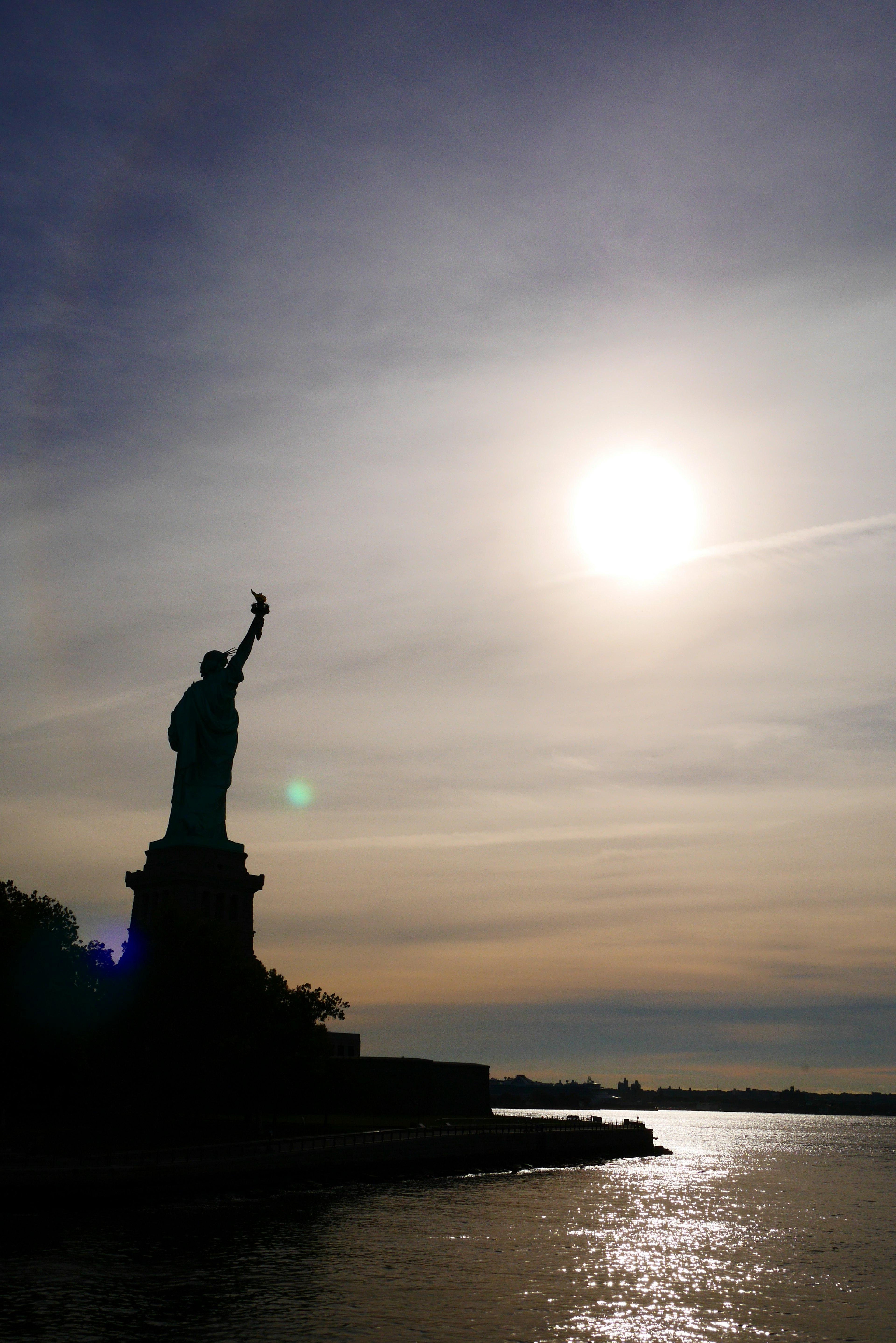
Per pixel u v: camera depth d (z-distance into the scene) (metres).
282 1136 177.50
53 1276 92.62
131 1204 126.25
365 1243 113.12
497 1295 94.81
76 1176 122.62
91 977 162.38
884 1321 91.44
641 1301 95.62
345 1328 82.62
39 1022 143.38
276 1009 184.38
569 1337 83.88
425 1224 126.81
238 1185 140.12
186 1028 162.75
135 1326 80.94
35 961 144.62
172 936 169.50
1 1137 158.25
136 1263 98.50
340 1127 196.00
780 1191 188.25
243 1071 175.88
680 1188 185.88
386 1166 169.62
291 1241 111.56
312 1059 178.25
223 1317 84.00
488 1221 132.12
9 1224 112.19
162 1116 188.50
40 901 156.75
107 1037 162.00
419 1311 88.38
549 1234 125.81
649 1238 127.25
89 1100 183.75
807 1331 88.31
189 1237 110.50
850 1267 113.75
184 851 199.50
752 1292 100.88
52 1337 77.75
